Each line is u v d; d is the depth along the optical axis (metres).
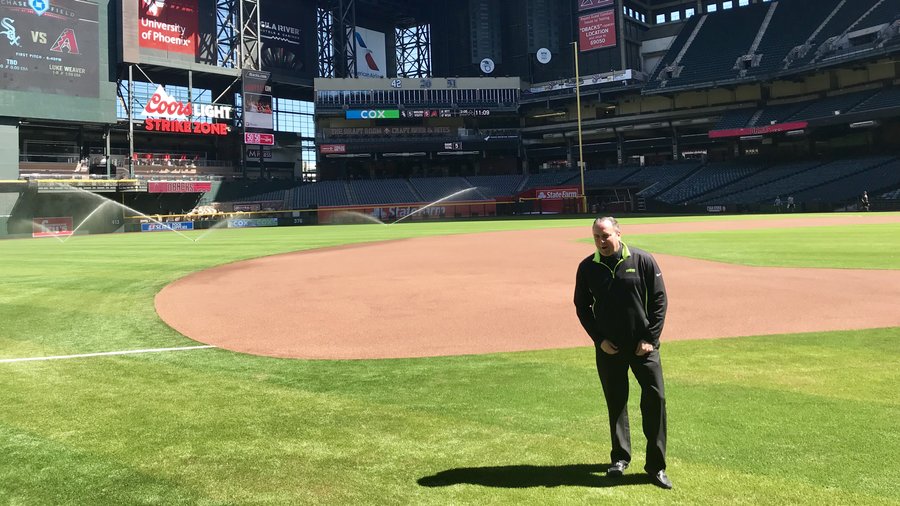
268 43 71.38
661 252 18.72
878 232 24.66
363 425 5.03
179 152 67.88
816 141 61.75
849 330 8.09
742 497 3.64
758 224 33.19
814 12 63.38
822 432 4.56
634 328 4.07
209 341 8.70
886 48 50.91
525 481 3.94
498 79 74.62
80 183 55.19
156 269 18.48
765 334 8.03
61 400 5.92
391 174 79.50
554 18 76.38
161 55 62.12
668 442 4.47
